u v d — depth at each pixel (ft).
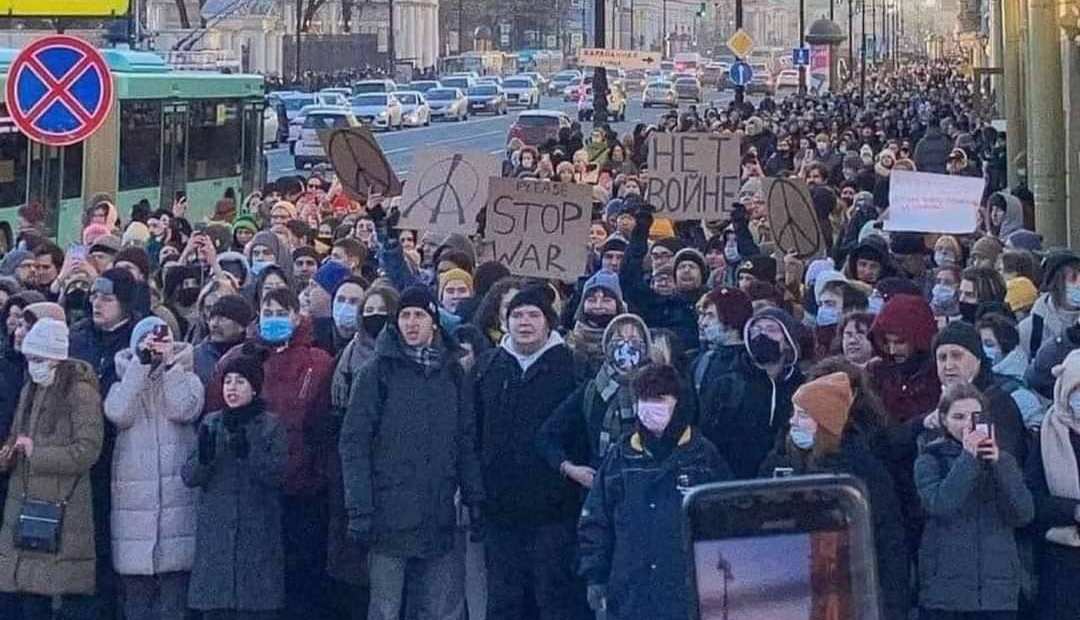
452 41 499.10
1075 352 32.07
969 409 30.78
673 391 31.24
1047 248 66.08
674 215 61.11
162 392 36.11
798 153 118.73
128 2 88.58
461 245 49.83
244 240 63.31
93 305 38.52
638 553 31.09
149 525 36.11
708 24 619.67
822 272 46.75
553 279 47.85
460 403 35.70
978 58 288.30
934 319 35.83
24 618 37.17
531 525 36.29
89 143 91.40
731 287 44.19
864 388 32.07
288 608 37.81
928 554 31.68
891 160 89.25
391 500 34.99
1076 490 31.65
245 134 117.70
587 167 90.68
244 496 35.40
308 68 363.76
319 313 43.29
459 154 50.67
